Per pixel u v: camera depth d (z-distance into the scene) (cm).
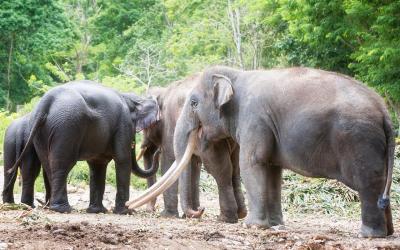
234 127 1091
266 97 1016
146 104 1453
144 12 5250
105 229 866
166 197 1388
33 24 4406
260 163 1025
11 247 745
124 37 5256
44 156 1323
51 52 4788
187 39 4059
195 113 1170
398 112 2436
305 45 2916
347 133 918
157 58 4419
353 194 1658
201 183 1941
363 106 923
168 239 836
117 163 1389
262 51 3553
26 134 1368
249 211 1037
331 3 2311
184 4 4625
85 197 1783
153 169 1472
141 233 862
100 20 5366
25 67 4525
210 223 1123
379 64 2175
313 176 973
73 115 1291
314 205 1598
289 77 1006
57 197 1294
